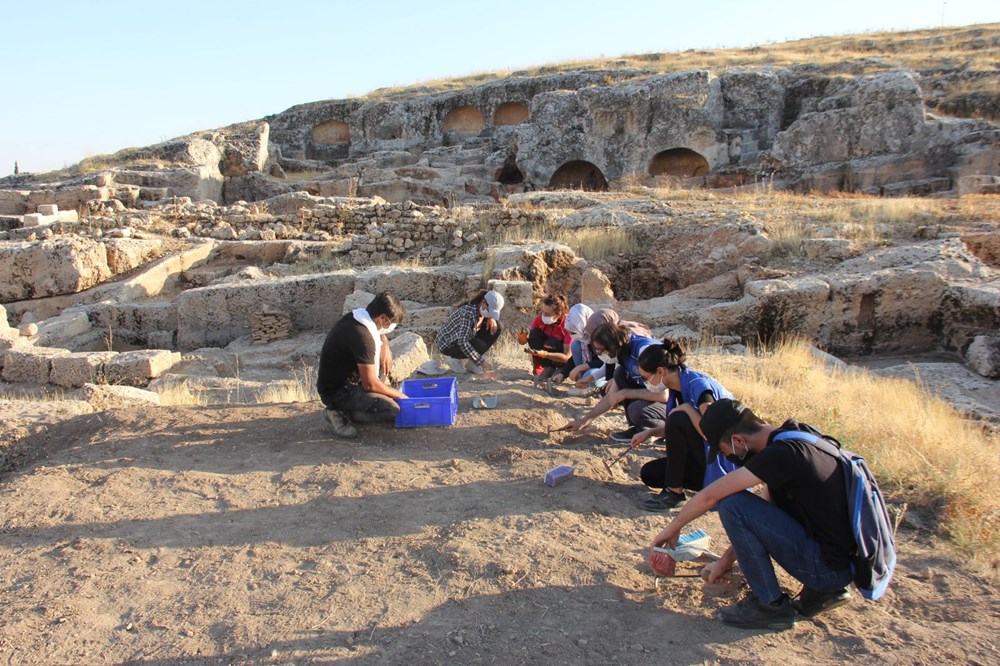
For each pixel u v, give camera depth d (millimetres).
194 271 14617
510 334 10055
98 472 4852
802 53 31781
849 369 8344
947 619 3301
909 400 6469
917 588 3564
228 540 3996
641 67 32531
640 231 13336
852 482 3084
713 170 23391
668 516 4281
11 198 21188
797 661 2973
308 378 8961
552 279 11602
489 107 32531
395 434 5449
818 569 3150
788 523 3160
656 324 10625
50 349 10055
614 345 5250
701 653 3043
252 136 28031
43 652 3062
